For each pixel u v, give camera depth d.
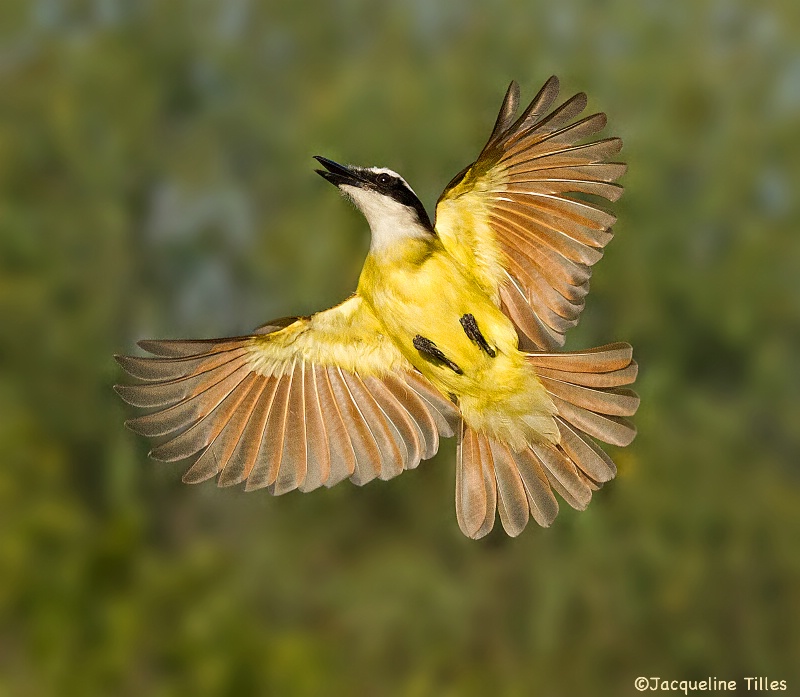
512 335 7.91
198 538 13.87
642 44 15.80
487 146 7.52
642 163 14.80
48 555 10.20
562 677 13.72
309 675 10.12
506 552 13.90
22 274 14.91
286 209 15.70
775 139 15.84
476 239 7.90
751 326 14.95
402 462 8.28
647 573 13.82
